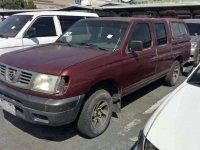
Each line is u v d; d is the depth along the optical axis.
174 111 2.77
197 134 2.40
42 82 3.65
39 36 7.39
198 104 2.88
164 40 6.15
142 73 5.23
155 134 2.48
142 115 5.17
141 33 5.23
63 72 3.61
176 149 2.26
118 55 4.48
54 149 3.92
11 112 4.05
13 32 7.10
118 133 4.43
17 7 40.19
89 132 4.12
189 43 7.61
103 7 24.86
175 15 24.53
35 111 3.63
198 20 11.88
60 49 4.70
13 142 4.06
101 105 4.26
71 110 3.68
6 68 4.10
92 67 3.94
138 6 23.11
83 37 5.12
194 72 3.66
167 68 6.48
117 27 4.99
